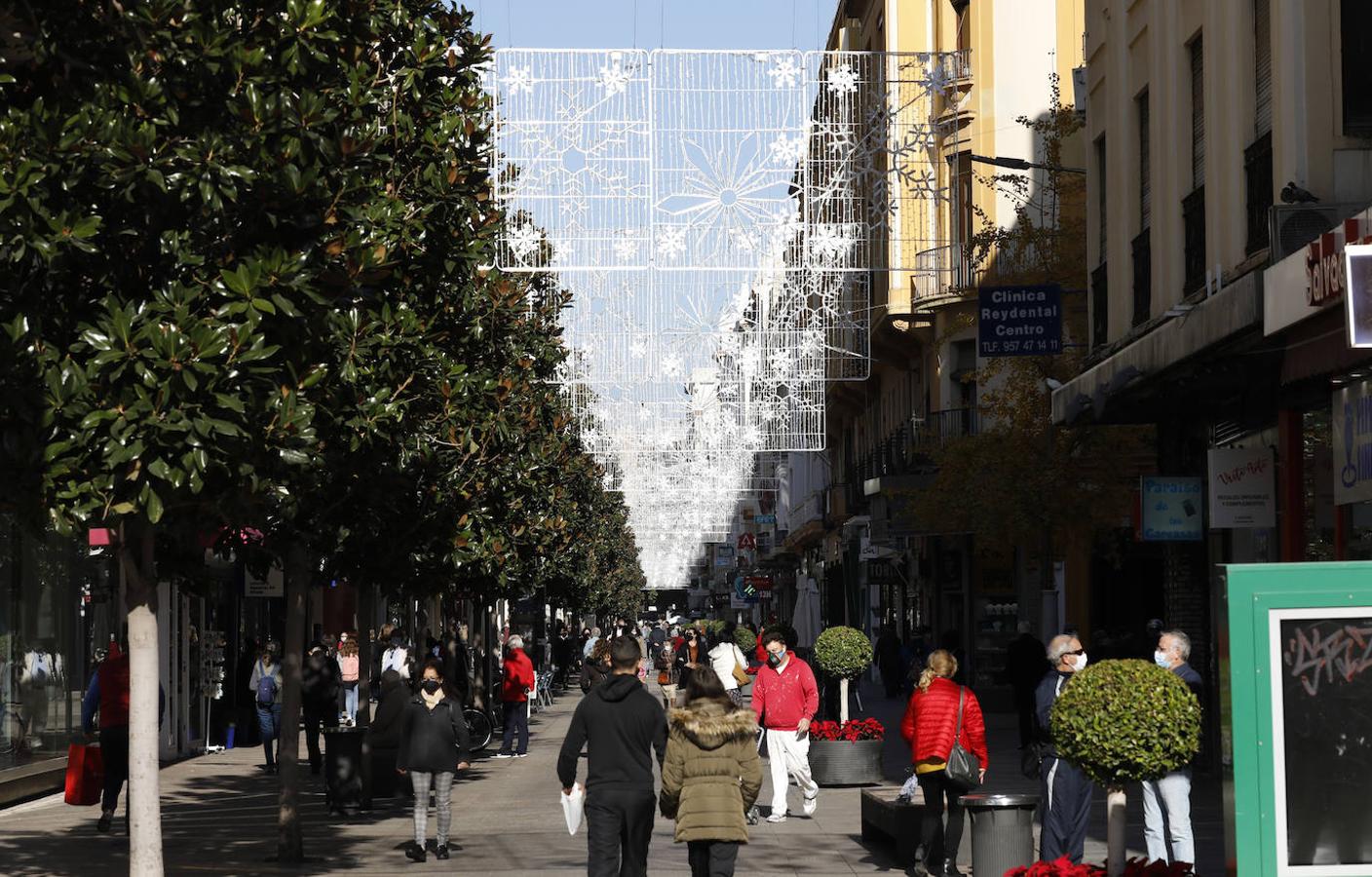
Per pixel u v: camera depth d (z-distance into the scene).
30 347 10.48
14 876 15.05
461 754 16.12
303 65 11.62
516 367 27.88
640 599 131.62
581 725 11.23
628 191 24.19
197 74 11.19
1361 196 15.45
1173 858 12.54
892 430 50.41
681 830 11.11
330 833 18.58
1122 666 8.97
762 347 31.09
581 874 14.66
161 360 10.36
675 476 65.56
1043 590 29.88
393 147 15.27
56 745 24.30
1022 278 31.36
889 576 53.22
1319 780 7.34
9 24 10.55
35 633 23.55
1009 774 23.39
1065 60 40.12
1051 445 29.17
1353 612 7.38
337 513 16.97
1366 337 11.09
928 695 14.23
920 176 26.14
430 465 19.28
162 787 24.22
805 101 24.48
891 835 15.33
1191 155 20.16
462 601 41.31
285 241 11.48
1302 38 15.66
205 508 11.19
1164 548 23.94
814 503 68.25
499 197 23.80
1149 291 21.69
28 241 10.08
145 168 10.58
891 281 42.00
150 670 11.85
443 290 17.88
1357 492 14.20
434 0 15.86
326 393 12.84
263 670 26.83
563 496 39.00
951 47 41.91
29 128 10.30
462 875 14.75
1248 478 17.78
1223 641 7.50
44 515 10.70
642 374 31.34
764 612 101.19
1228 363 16.48
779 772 18.94
